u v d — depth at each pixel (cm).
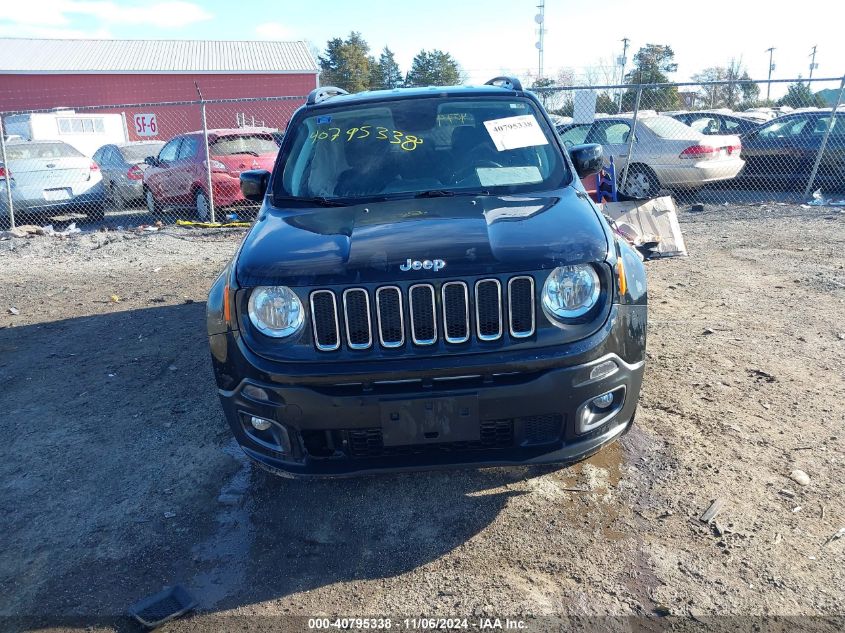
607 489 329
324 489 344
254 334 287
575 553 287
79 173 1208
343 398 273
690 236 916
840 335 514
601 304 284
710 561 278
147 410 444
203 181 1146
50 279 856
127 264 917
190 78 3828
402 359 274
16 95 3709
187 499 342
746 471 337
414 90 450
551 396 274
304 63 4016
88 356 554
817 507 308
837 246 812
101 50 3994
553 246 282
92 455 389
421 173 387
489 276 273
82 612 269
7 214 1166
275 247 304
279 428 286
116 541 312
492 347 275
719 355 483
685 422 387
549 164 389
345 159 401
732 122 1446
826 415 390
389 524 314
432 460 286
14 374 523
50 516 333
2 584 288
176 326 622
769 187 1298
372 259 279
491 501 326
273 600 271
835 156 1208
